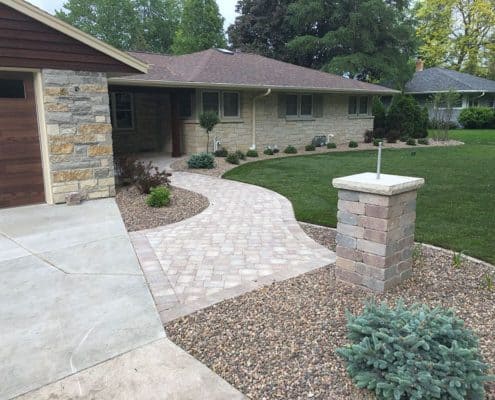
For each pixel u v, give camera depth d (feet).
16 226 19.75
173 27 133.90
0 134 22.43
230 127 47.39
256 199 26.20
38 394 8.14
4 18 20.79
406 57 94.07
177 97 44.11
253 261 15.49
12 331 10.44
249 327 10.47
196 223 20.80
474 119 88.38
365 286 12.58
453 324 8.63
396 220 12.12
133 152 49.73
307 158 46.11
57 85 23.04
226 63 51.72
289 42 91.97
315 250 16.76
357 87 59.36
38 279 13.71
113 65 24.84
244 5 101.09
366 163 41.75
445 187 29.58
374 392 7.92
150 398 7.98
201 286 13.19
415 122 64.64
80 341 9.96
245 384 8.34
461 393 7.37
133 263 15.23
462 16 117.19
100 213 22.24
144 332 10.35
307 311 11.25
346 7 88.28
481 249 16.52
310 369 8.73
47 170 23.79
